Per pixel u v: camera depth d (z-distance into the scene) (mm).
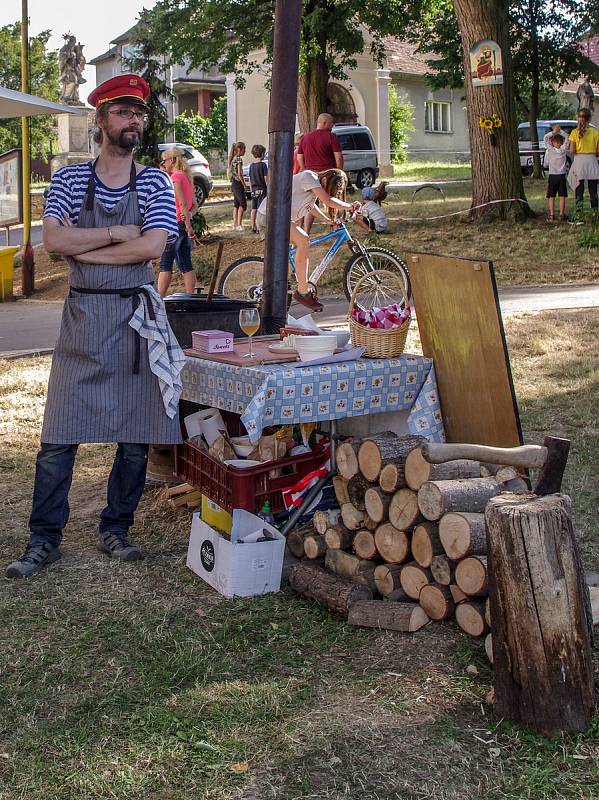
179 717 3002
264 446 4215
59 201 4094
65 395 4133
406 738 2867
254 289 9766
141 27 23359
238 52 23656
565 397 6844
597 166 16406
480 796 2588
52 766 2762
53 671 3336
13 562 4266
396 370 4312
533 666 2844
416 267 4402
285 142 5531
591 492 4980
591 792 2586
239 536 4074
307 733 2896
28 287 16359
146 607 3855
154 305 4152
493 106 16562
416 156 41500
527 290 12148
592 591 3682
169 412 4145
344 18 22703
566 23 27344
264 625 3672
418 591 3643
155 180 4160
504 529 2840
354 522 3902
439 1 25031
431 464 3539
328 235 9914
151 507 5094
